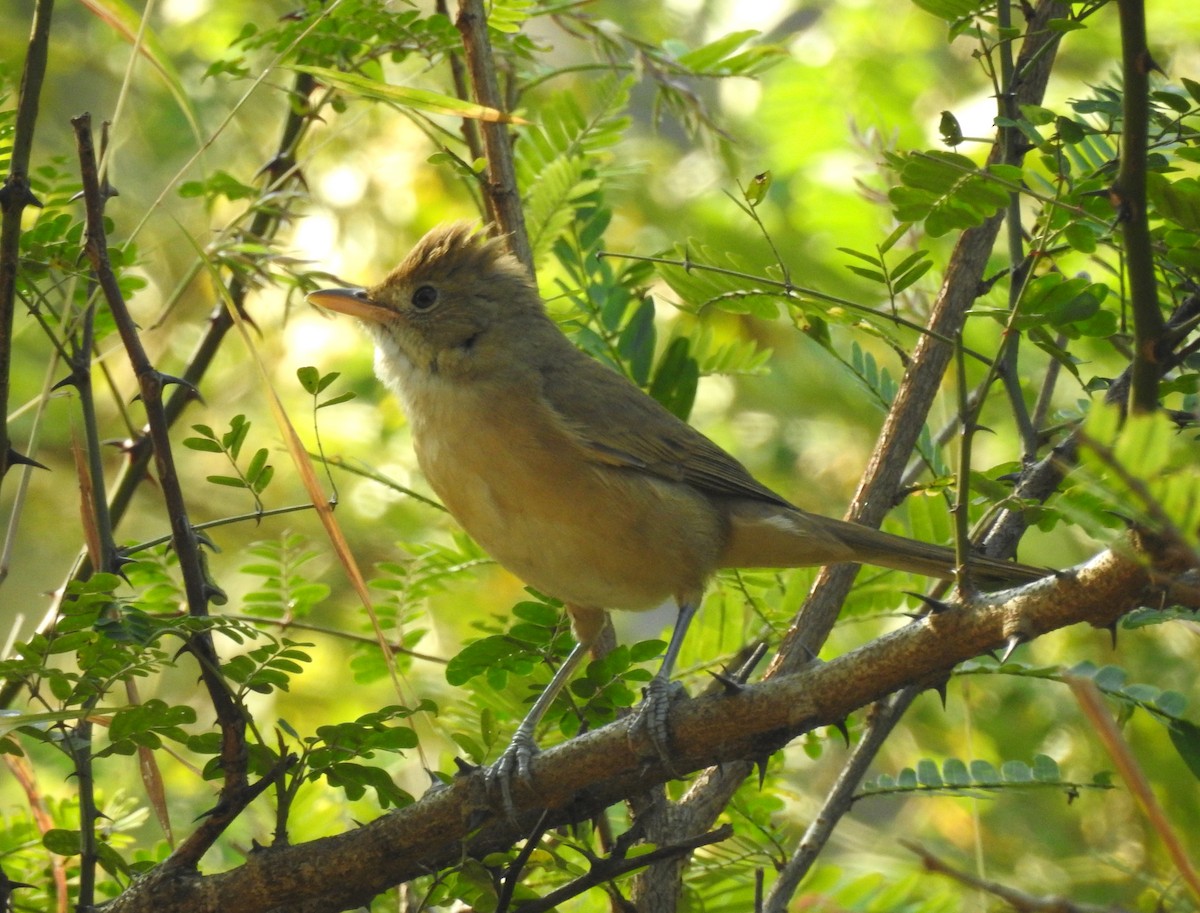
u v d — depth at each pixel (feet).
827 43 54.29
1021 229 27.04
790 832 36.60
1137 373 17.57
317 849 21.79
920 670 19.52
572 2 35.50
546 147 36.68
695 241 28.19
